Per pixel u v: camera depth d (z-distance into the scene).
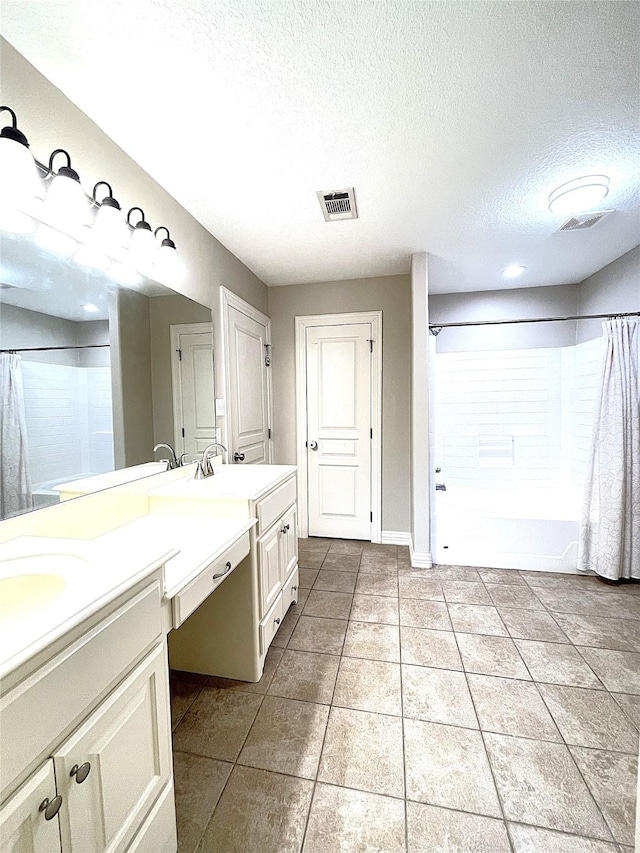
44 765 0.63
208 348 2.27
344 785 1.20
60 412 1.27
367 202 1.99
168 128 1.43
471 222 2.23
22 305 1.14
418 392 2.74
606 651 1.83
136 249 1.58
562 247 2.61
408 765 1.26
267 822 1.09
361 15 1.02
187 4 0.98
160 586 0.95
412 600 2.34
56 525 1.24
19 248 1.12
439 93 1.28
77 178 1.18
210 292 2.30
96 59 1.13
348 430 3.37
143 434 1.69
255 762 1.28
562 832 1.06
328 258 2.77
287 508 2.12
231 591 1.66
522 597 2.36
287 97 1.29
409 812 1.11
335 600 2.36
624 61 1.16
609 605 2.25
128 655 0.83
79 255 1.34
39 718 0.62
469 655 1.81
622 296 2.77
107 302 1.48
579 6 1.01
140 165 1.65
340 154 1.60
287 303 3.40
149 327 1.73
